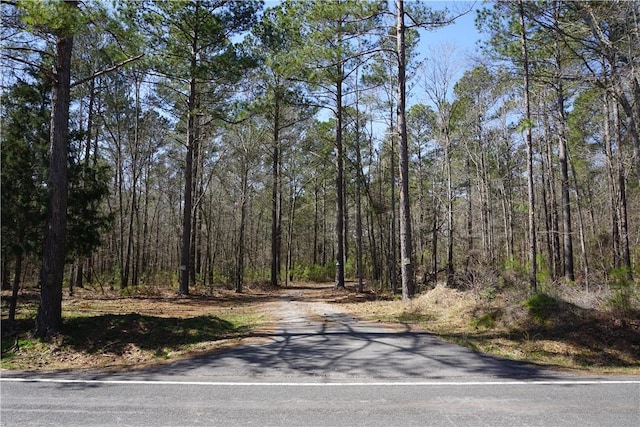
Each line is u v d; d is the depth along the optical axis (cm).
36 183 1056
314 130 2939
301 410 520
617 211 1977
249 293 2744
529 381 652
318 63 2034
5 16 945
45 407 538
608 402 552
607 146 2028
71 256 1243
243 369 727
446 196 2897
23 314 1252
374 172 3653
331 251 6297
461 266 2483
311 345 912
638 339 926
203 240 4197
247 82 2191
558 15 1441
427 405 538
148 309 1639
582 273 2231
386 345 908
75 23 899
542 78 1823
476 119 2622
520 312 1094
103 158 2706
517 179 3606
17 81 1168
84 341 950
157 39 1894
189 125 2272
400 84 1602
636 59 1292
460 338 982
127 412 516
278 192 3725
